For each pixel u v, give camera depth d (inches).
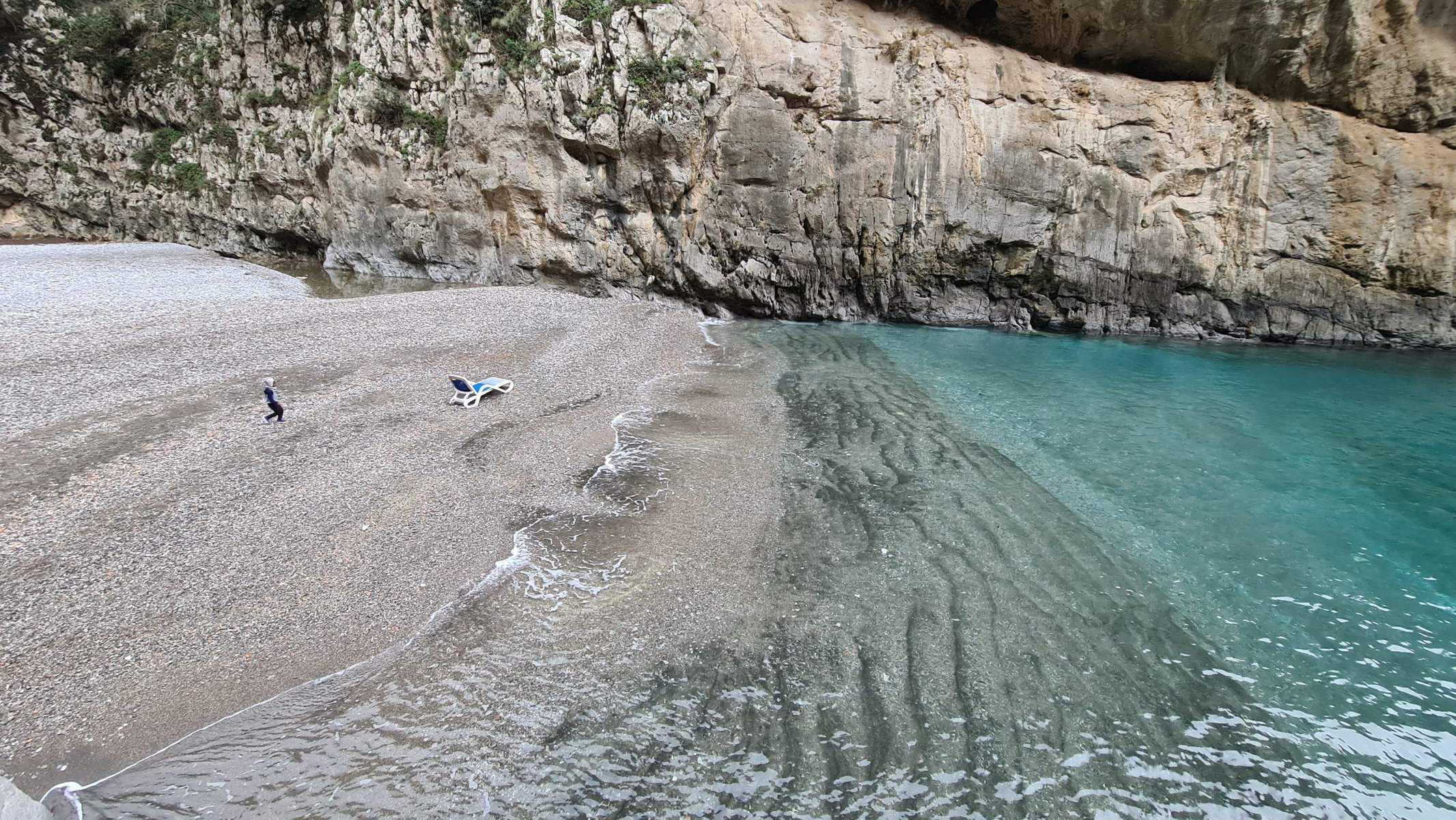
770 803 183.9
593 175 834.2
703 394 552.4
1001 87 780.0
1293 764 202.2
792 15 788.0
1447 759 204.4
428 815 176.7
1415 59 701.9
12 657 221.6
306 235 1063.0
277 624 246.8
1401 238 748.6
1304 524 342.6
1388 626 265.3
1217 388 585.6
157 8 1198.3
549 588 276.5
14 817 147.0
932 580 288.8
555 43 795.4
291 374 523.8
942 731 209.6
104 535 294.0
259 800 179.5
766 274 840.9
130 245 1146.7
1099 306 813.9
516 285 902.4
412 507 334.0
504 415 472.1
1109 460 422.0
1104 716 217.9
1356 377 635.5
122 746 194.1
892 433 465.7
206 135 1135.0
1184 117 770.8
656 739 203.5
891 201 800.9
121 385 476.1
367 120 925.2
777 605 270.1
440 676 226.2
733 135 797.2
